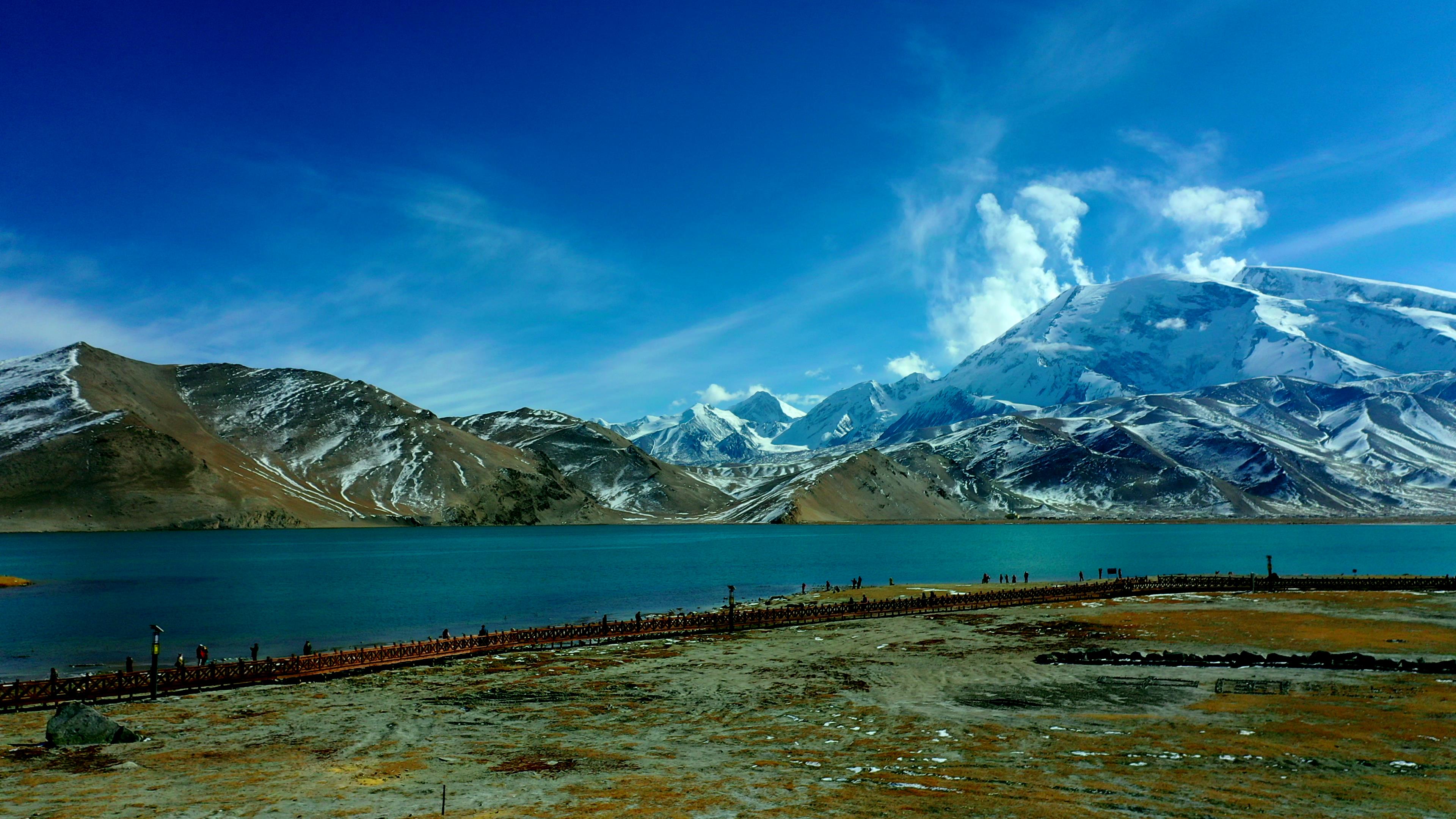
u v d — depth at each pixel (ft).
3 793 83.15
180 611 274.36
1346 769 84.07
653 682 146.30
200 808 77.46
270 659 151.43
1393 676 133.90
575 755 97.25
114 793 82.84
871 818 71.46
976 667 153.99
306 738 108.88
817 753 95.76
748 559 554.46
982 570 456.86
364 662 161.89
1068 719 110.22
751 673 153.38
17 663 184.65
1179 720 107.14
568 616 266.16
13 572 421.18
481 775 88.43
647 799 78.38
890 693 131.54
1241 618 213.46
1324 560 511.81
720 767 90.12
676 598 319.88
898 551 637.30
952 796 77.51
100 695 136.77
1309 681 130.93
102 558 520.83
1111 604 261.24
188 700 135.95
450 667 165.48
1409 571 427.33
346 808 77.00
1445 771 83.20
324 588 351.25
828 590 335.88
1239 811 71.82
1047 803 74.74
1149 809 72.59
